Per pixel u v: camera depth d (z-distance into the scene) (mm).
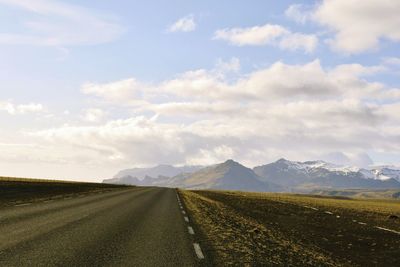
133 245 12180
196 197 52656
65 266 8789
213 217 23859
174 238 14281
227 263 10469
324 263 12438
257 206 41375
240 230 18219
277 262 11305
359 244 19328
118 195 46281
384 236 22766
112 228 15883
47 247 10938
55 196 38625
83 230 14797
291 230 22078
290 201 58719
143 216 21766
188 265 9820
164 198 43781
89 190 59562
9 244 11125
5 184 49906
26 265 8688
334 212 39219
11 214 19312
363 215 37469
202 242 13812
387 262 15586
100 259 9773
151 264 9625
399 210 52906
